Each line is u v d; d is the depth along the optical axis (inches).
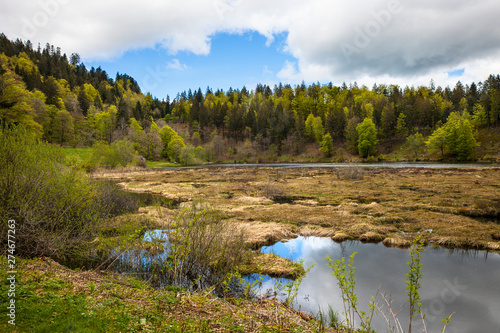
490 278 412.5
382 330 291.0
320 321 282.7
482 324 296.0
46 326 174.2
